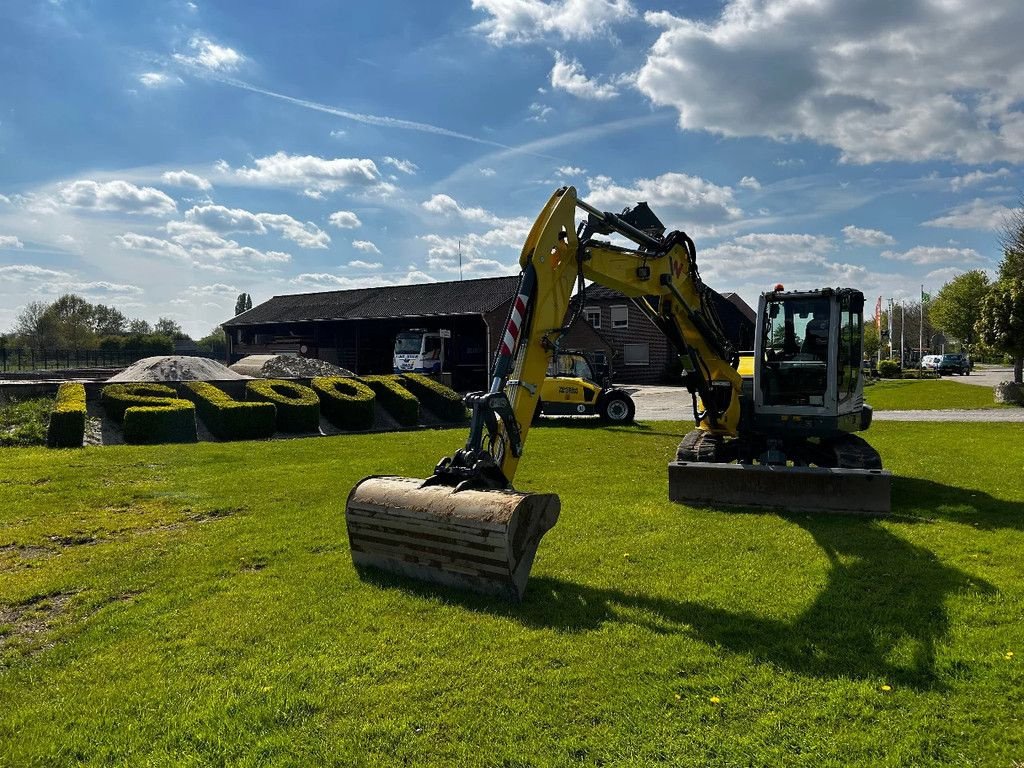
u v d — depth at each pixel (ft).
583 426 56.54
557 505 17.04
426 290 135.13
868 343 196.13
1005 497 26.94
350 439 48.06
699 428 31.68
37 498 27.55
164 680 12.42
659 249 25.45
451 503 16.20
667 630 14.24
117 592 17.10
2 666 13.24
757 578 17.44
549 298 19.62
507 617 14.87
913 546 20.22
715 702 11.41
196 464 36.24
